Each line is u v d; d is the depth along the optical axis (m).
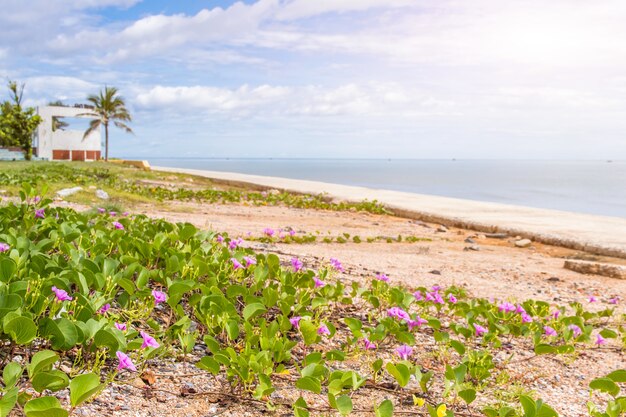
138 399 3.35
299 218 17.20
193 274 5.16
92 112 60.88
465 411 3.78
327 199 23.25
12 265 4.01
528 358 5.15
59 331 3.27
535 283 9.34
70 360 3.61
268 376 3.73
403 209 19.55
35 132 58.31
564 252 13.38
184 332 4.12
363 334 4.68
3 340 3.45
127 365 2.95
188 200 20.11
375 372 4.08
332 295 5.73
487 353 4.63
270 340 4.03
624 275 10.16
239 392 3.65
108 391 3.36
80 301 3.82
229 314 4.41
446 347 4.90
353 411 3.61
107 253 5.90
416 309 6.35
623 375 3.78
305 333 4.17
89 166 37.88
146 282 4.77
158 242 5.82
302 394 3.76
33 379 2.72
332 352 3.99
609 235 14.48
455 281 8.71
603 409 4.16
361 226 16.14
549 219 17.66
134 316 4.40
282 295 5.20
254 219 15.98
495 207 20.80
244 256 6.09
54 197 15.00
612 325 6.89
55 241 5.79
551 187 52.16
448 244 13.71
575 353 5.44
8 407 2.47
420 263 10.19
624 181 72.38
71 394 2.60
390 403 3.27
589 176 99.94
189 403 3.43
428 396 3.98
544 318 6.12
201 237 6.85
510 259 11.84
